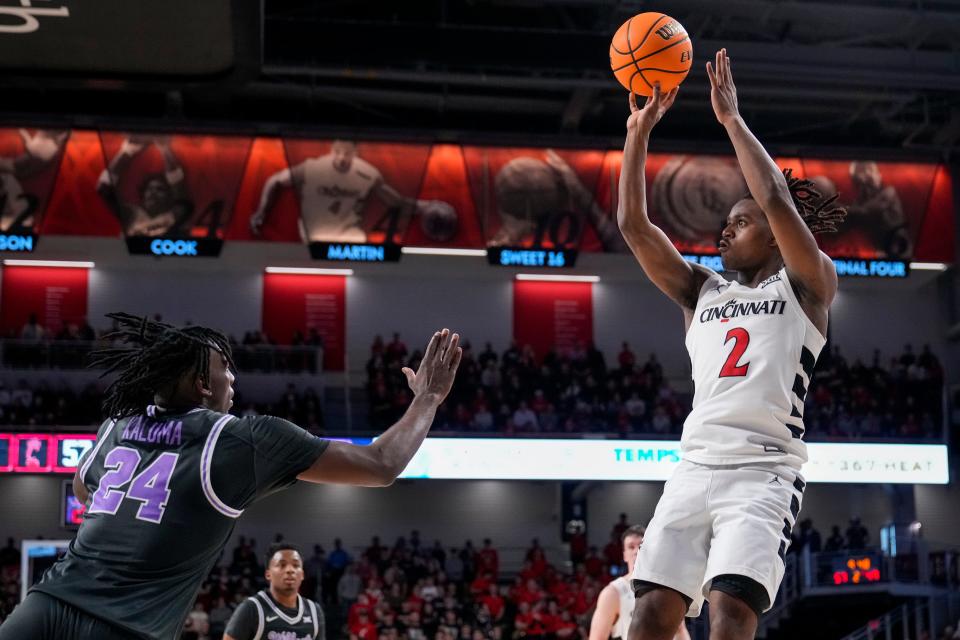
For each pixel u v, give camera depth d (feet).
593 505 96.27
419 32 73.77
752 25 81.82
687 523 13.65
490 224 84.64
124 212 81.15
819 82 82.12
